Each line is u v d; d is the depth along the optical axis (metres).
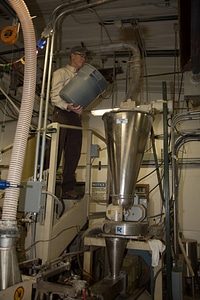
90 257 2.25
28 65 1.49
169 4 2.55
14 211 1.40
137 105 2.52
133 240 2.06
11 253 1.35
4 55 3.41
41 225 2.05
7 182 1.38
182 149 3.92
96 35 3.17
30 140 2.64
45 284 1.55
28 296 1.38
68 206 2.59
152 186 3.92
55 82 2.53
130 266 2.24
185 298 2.83
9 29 1.75
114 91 4.44
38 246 2.00
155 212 3.84
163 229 2.67
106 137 2.28
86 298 1.48
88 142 2.96
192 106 3.18
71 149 2.62
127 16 2.79
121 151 2.13
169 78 3.84
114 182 2.15
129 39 3.16
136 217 2.29
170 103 2.58
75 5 2.54
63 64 3.71
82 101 2.42
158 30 2.94
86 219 2.68
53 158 2.16
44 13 2.84
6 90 3.54
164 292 2.41
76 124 2.64
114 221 2.05
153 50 3.27
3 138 4.07
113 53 3.36
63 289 1.49
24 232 2.12
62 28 3.07
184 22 1.88
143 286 2.51
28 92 1.50
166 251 2.13
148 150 3.95
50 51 2.38
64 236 2.23
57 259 2.00
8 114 4.04
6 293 1.22
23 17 1.42
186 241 3.23
